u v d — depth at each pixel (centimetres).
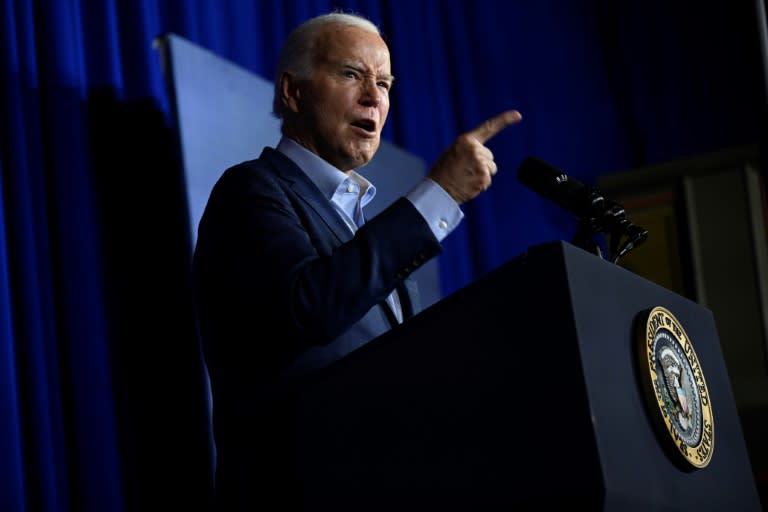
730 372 662
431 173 261
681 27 792
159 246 491
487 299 214
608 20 806
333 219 293
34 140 454
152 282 486
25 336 429
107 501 433
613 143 783
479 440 207
